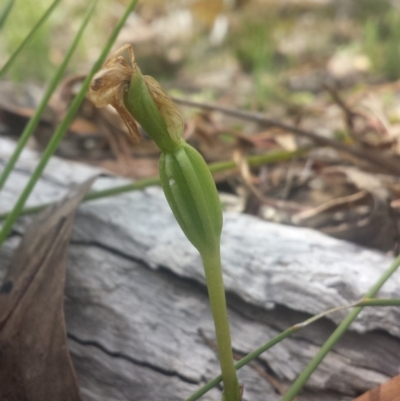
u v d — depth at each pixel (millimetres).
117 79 101
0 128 311
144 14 771
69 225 167
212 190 108
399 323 151
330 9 718
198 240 109
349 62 555
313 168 281
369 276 164
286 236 187
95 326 169
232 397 120
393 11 608
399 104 396
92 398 160
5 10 174
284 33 665
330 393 151
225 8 684
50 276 156
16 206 159
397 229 207
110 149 307
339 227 214
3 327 150
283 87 508
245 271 169
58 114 281
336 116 385
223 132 252
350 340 153
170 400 155
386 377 148
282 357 155
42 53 503
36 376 145
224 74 571
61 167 241
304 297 160
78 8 683
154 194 217
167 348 162
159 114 103
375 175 261
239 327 162
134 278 176
